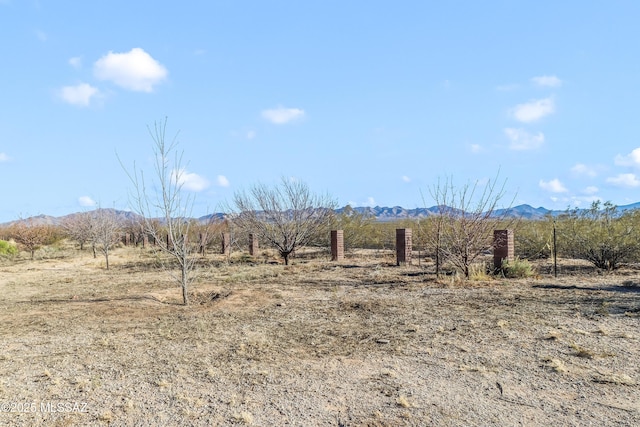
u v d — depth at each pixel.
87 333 7.10
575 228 13.80
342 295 10.02
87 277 15.63
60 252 30.58
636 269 13.14
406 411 3.98
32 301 10.54
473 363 5.21
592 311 7.53
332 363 5.35
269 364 5.36
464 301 8.84
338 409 4.06
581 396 4.21
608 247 12.87
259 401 4.27
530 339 6.05
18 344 6.54
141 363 5.50
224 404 4.22
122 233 34.97
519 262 12.52
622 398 4.14
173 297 10.47
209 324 7.51
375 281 12.07
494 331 6.51
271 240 17.73
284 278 13.22
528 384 4.54
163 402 4.30
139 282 13.50
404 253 15.91
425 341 6.15
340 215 24.09
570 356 5.32
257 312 8.41
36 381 4.94
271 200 18.55
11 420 3.96
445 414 3.91
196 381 4.84
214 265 18.17
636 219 13.55
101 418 3.97
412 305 8.64
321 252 23.33
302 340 6.40
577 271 13.07
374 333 6.67
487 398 4.23
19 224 31.59
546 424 3.69
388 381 4.72
